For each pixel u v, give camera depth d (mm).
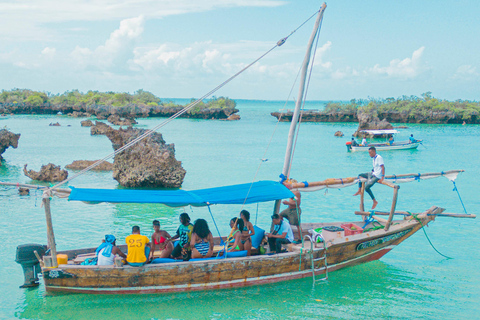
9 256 14203
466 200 23844
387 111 109812
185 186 27219
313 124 106750
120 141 27375
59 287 10836
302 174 32812
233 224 12750
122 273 10867
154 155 26406
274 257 11969
